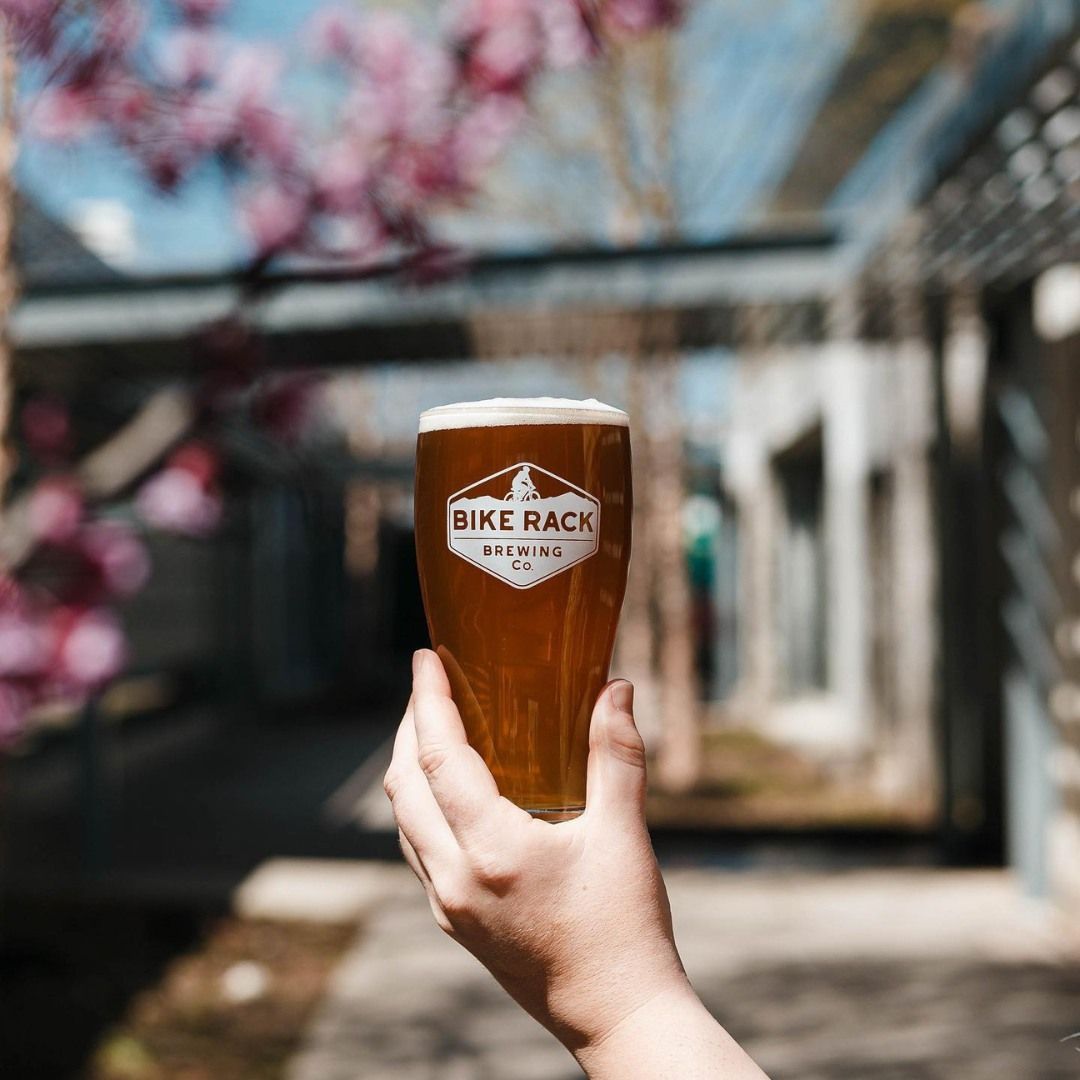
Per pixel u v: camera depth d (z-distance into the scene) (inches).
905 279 243.4
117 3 110.1
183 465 148.2
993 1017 196.7
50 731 377.7
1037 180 181.3
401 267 144.8
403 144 144.6
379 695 729.0
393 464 585.0
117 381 302.4
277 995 211.5
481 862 34.2
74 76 114.5
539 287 252.1
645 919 34.5
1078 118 159.9
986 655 330.3
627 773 35.9
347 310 254.5
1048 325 251.9
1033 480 259.1
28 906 270.8
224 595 589.6
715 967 226.5
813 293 251.4
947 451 318.7
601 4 131.1
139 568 140.9
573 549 37.7
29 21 106.0
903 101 385.4
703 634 795.4
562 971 34.1
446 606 38.4
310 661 802.2
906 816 368.8
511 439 37.4
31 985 216.5
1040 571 260.8
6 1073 173.6
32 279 255.6
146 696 480.4
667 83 331.0
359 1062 179.6
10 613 130.6
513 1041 188.1
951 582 319.9
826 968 224.8
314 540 788.6
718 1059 32.4
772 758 506.9
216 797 417.1
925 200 198.2
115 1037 189.8
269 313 256.2
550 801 37.6
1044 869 265.1
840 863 309.6
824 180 461.7
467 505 37.9
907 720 394.9
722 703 762.8
